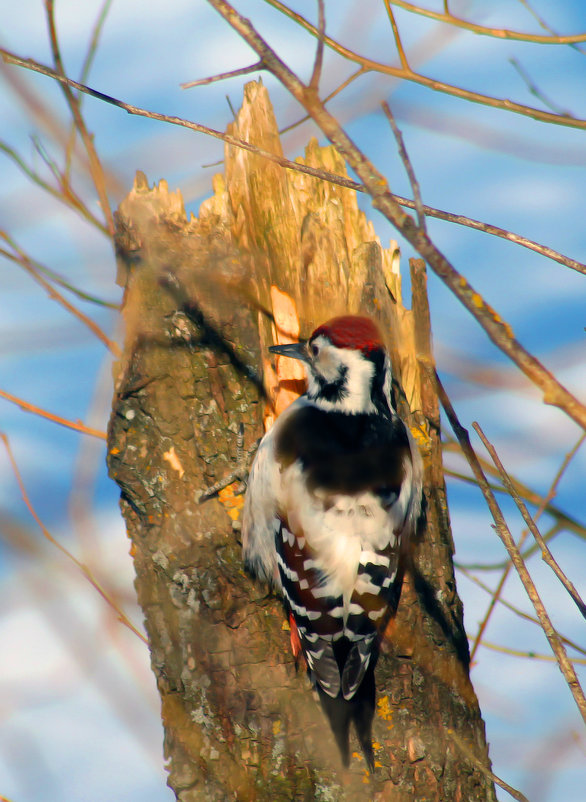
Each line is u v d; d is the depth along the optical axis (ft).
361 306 31.53
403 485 29.12
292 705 27.68
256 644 28.35
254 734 27.45
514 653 28.71
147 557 29.09
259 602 28.76
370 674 27.91
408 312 32.86
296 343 30.96
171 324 29.68
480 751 28.81
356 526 28.53
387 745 27.30
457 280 14.84
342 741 27.22
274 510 29.01
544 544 19.36
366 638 27.76
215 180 31.07
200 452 29.45
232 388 29.91
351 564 28.22
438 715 28.12
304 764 27.12
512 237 19.63
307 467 28.94
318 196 32.37
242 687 27.89
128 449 29.27
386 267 32.81
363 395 29.81
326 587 28.09
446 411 21.61
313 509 28.60
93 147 28.96
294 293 31.60
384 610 28.19
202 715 27.81
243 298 30.30
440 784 27.40
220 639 28.27
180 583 28.78
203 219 30.73
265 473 29.17
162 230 30.32
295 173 32.32
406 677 28.09
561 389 14.37
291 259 31.68
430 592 29.66
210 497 29.40
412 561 29.73
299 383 32.78
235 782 27.12
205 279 30.04
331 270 31.73
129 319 29.48
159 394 29.37
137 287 29.73
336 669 27.40
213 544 28.96
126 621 23.79
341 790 26.78
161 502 29.22
